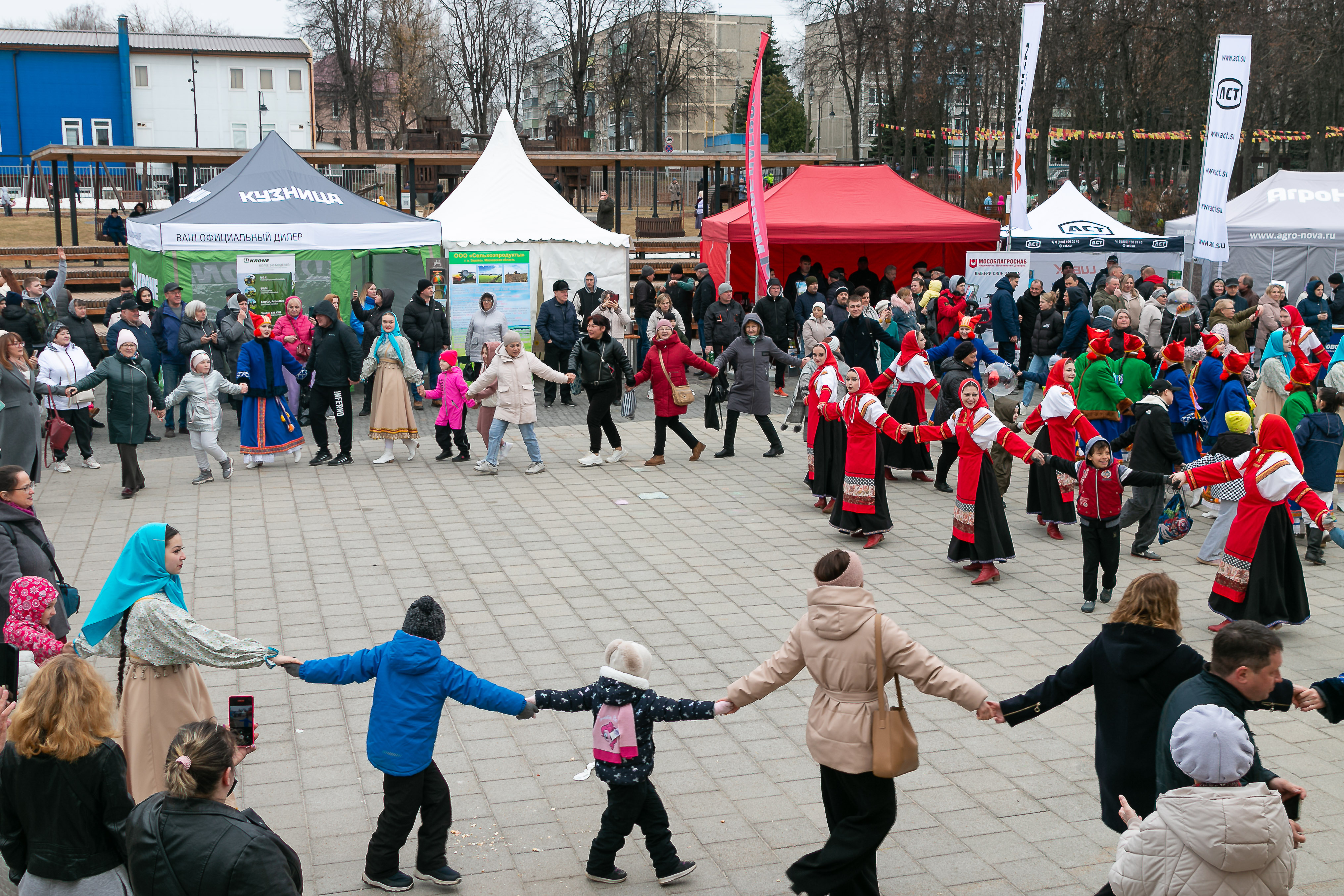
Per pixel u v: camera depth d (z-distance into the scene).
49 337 13.38
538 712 6.61
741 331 18.17
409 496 11.91
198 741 3.38
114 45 57.00
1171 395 10.00
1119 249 21.53
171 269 16.55
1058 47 42.53
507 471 13.19
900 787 5.67
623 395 16.34
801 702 6.76
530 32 57.88
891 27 47.44
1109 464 8.24
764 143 51.16
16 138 55.50
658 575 9.24
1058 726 6.42
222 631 7.80
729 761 5.96
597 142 68.38
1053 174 61.28
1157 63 39.38
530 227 19.81
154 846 3.33
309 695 6.82
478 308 18.81
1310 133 44.22
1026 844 5.10
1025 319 18.67
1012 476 13.12
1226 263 23.33
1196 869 3.15
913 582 9.10
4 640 5.30
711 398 14.11
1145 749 4.15
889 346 14.98
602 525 10.80
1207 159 15.30
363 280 19.48
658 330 13.28
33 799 3.72
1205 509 11.20
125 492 11.64
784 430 15.20
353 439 14.68
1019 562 9.74
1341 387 11.16
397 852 4.68
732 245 24.33
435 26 59.97
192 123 60.09
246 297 15.73
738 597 8.66
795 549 10.02
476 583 8.99
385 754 4.54
